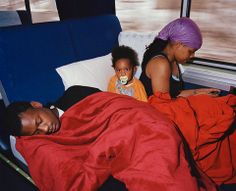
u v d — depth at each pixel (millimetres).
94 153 1043
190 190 922
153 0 2146
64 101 1427
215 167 1260
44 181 1092
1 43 1369
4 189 1481
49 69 1557
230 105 1396
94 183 994
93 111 1292
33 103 1298
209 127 1237
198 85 1981
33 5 2803
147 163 977
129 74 1569
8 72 1391
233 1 1867
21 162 1376
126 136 1060
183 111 1290
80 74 1610
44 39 1545
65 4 2094
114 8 2217
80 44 1744
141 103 1285
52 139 1186
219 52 2018
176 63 1584
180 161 1009
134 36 1938
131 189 962
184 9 1994
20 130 1179
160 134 1031
